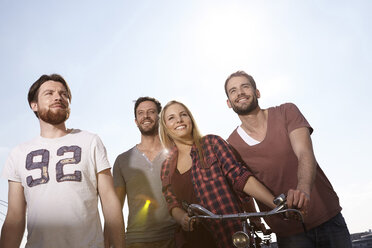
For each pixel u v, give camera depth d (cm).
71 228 221
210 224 260
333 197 275
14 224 235
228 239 251
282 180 284
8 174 242
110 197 242
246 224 203
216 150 276
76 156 240
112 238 232
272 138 286
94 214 234
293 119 282
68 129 260
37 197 227
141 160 370
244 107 294
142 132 384
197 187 274
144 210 350
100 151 251
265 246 244
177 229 280
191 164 296
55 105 249
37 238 220
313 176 243
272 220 281
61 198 226
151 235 342
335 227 266
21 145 249
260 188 244
